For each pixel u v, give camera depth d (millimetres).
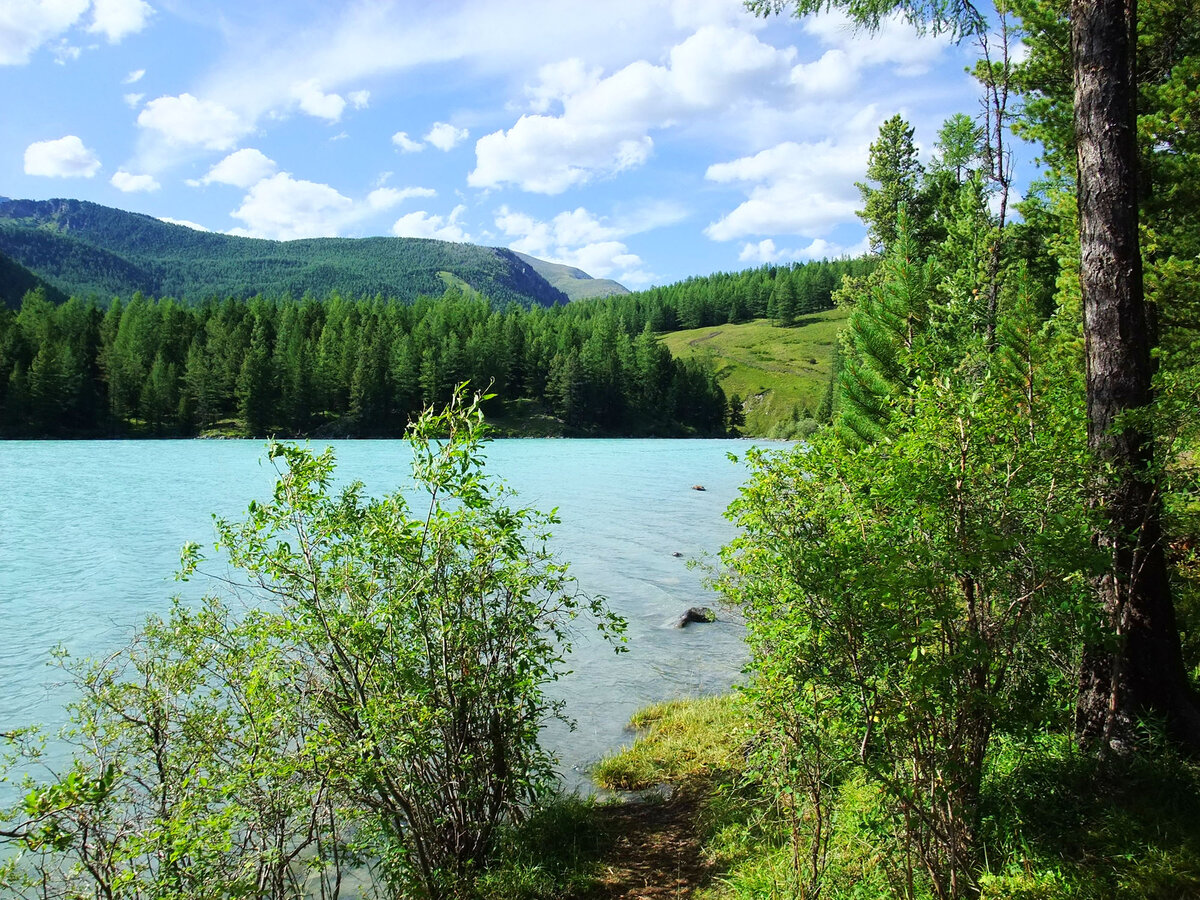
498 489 5953
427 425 5348
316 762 4500
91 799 3535
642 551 23188
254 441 91688
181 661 5188
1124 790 4730
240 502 33906
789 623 4242
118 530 26672
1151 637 5246
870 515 4363
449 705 5457
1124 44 5629
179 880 4340
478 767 5844
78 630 14547
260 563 5137
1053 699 4770
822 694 4246
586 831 6746
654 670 12336
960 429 4207
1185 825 4285
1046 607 4156
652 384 129875
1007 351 9133
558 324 154875
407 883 5172
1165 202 10703
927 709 3781
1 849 5613
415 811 5195
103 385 102125
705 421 135000
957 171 27375
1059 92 13148
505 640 6020
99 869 4367
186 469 50188
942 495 4023
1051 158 13516
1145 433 5027
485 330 127688
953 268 16328
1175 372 5824
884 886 4484
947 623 4000
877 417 11516
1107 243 5609
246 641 5375
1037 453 4195
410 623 5559
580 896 5633
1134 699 5234
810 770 4520
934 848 4137
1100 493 5043
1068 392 6266
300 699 5027
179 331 118938
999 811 4770
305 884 6035
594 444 96000
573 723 6770
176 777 4824
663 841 6477
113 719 5000
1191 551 7559
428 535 5480
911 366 5023
